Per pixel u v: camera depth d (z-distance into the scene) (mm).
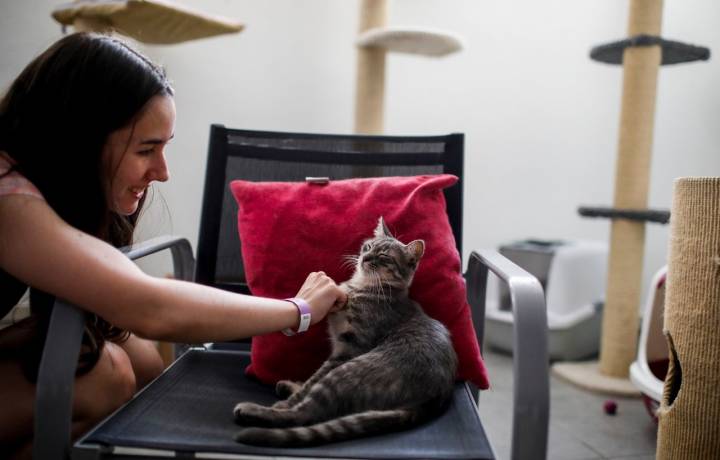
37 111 835
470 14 2664
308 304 927
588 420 1812
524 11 2709
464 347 1055
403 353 939
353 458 738
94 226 912
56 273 745
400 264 1065
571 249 2492
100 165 858
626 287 2150
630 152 2150
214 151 1296
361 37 2146
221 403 947
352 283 1073
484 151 2756
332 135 1333
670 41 2090
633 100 2125
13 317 1260
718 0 2574
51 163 843
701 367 1111
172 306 780
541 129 2801
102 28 1736
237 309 835
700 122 2666
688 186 1144
